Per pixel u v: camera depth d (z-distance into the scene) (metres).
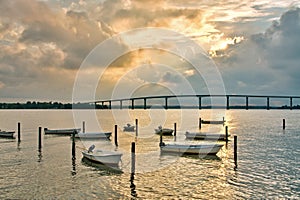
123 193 26.08
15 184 28.30
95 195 25.56
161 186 27.91
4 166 35.31
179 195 25.47
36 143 54.62
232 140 58.66
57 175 31.47
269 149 47.59
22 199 24.58
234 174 31.66
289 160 38.69
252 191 26.12
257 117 171.62
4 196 25.17
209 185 28.02
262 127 92.31
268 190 26.31
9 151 45.62
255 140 59.06
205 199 24.45
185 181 29.44
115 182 29.17
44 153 43.84
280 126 96.19
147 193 26.05
